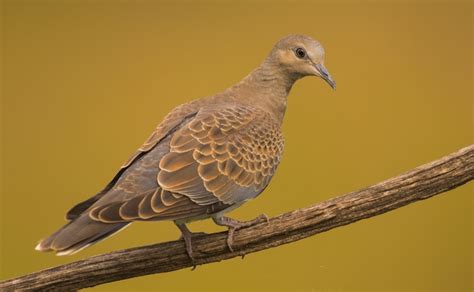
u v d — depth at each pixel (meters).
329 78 12.16
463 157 10.78
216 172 10.52
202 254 10.79
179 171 10.30
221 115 11.05
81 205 10.31
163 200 10.06
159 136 10.78
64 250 9.39
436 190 10.84
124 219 9.71
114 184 10.54
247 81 12.31
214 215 10.68
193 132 10.67
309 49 12.27
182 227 10.72
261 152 11.13
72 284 10.73
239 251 10.84
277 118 12.38
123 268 10.71
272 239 10.82
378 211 10.84
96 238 9.55
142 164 10.38
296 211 10.84
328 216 10.76
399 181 10.80
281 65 12.33
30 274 10.76
